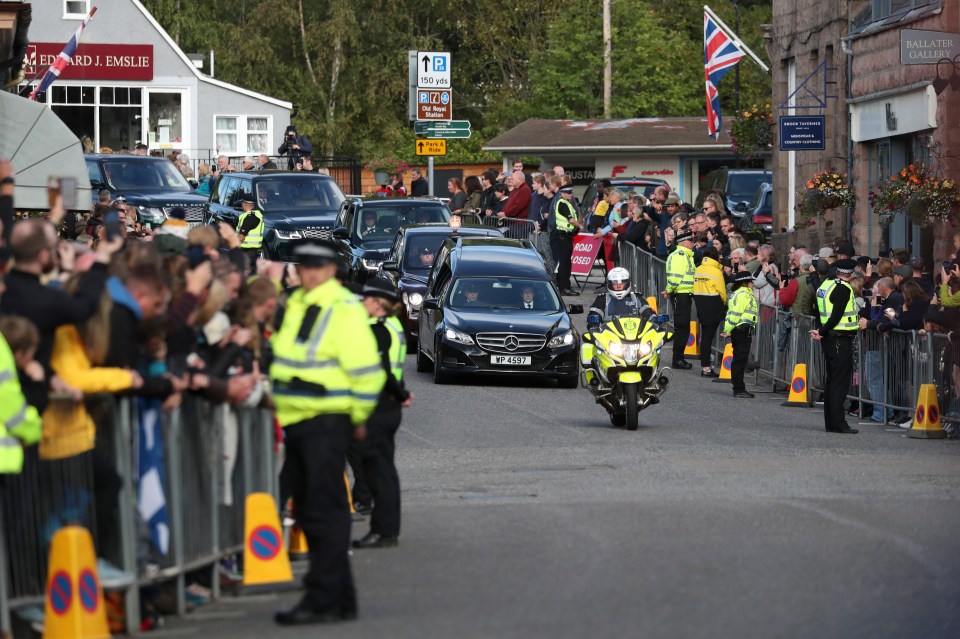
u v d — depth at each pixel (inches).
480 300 2970.0
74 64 6584.6
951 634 1015.0
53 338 1047.6
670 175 6737.2
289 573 1231.5
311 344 1091.9
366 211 3944.4
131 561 1069.1
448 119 3973.9
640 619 1050.7
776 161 4810.5
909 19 3533.5
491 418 2410.2
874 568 1230.3
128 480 1071.0
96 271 1135.0
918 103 3484.3
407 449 2065.7
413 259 3513.8
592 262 4261.8
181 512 1131.9
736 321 2819.9
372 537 1364.4
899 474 1818.4
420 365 3090.6
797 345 2822.3
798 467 1878.7
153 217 4451.3
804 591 1142.3
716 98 4933.6
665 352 3572.8
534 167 7509.8
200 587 1198.3
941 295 2325.3
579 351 2874.0
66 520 1045.2
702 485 1711.4
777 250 4544.8
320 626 1061.8
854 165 3981.3
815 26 4375.0
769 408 2677.2
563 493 1660.9
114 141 6702.8
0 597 1003.3
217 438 1195.3
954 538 1363.2
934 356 2336.4
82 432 1045.2
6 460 975.0
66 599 1013.2
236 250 1496.1
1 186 1478.8
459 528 1444.4
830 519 1462.8
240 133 6894.7
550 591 1149.7
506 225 4537.4
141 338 1090.7
